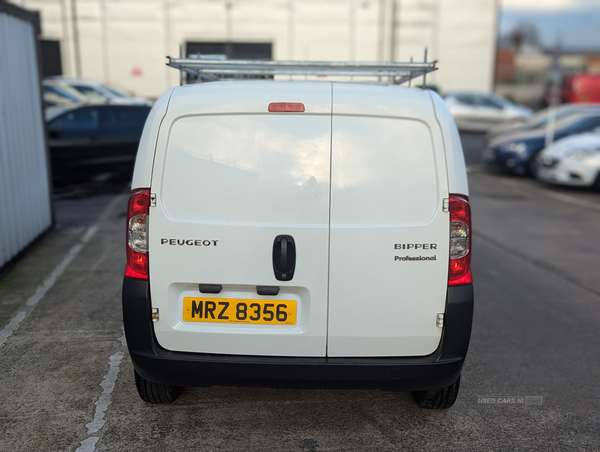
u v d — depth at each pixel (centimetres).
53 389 334
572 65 3703
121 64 2191
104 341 397
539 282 570
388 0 2241
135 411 315
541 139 1240
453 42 2306
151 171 257
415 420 316
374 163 257
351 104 256
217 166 256
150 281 261
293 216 257
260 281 260
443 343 265
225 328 264
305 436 297
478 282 567
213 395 337
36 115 640
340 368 262
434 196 258
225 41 2227
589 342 432
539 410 332
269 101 255
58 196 892
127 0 2148
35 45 641
